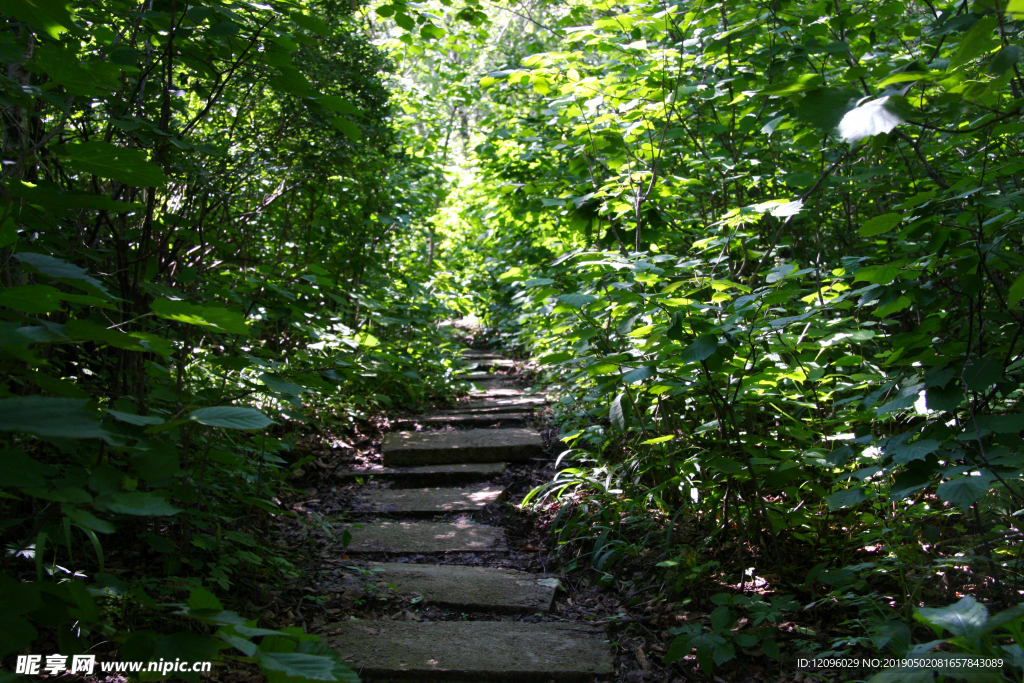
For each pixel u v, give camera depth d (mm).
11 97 1851
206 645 1170
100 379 2803
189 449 2695
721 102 4090
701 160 3938
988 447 2129
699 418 3484
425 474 4496
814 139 2701
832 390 2982
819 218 3938
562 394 5715
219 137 3953
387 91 5629
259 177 4309
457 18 4266
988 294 2885
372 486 4402
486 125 6109
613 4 3799
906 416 2969
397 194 6434
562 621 2816
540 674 2355
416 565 3289
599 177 4090
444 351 7691
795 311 3557
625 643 2621
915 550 2572
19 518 1811
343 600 2867
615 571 3205
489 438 5020
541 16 6242
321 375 2852
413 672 2348
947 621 1501
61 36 2223
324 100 2398
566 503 3545
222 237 4035
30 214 2051
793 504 3156
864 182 3561
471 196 8781
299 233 5117
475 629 2670
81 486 1676
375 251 6352
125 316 2666
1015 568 2268
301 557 3180
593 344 3590
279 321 4602
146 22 2572
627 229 3633
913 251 2760
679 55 3629
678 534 3213
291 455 4477
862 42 3377
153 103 3068
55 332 1092
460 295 9859
